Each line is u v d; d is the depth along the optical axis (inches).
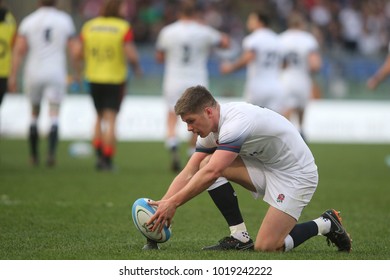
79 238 1031.0
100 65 1870.1
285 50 2305.6
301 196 913.5
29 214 1229.7
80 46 1905.8
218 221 1216.2
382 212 1353.3
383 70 2016.5
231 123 863.7
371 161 2327.8
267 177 923.4
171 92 1987.0
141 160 2231.8
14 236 1038.4
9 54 1811.0
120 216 1234.0
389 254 956.6
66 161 2142.0
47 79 1946.4
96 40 1862.7
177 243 1011.9
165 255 895.7
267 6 4210.1
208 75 3430.1
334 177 1884.8
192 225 1175.0
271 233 910.4
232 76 3442.4
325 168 2102.6
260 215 1298.0
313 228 935.0
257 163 933.2
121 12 1889.8
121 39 1863.9
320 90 3526.1
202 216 1263.5
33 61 1952.5
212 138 901.8
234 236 938.7
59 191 1507.1
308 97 2336.4
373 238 1088.2
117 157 2304.4
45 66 1943.9
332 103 3275.1
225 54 3427.7
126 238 1038.4
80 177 1747.0
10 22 1803.6
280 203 909.2
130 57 1872.5
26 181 1646.2
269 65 2122.3
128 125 3075.8
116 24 1871.3
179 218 1240.2
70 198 1417.3
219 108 876.0
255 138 888.9
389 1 4392.2
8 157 2210.9
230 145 860.0
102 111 1908.2
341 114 3275.1
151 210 909.8
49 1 1974.7
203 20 3959.2
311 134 3233.3
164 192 1533.0
